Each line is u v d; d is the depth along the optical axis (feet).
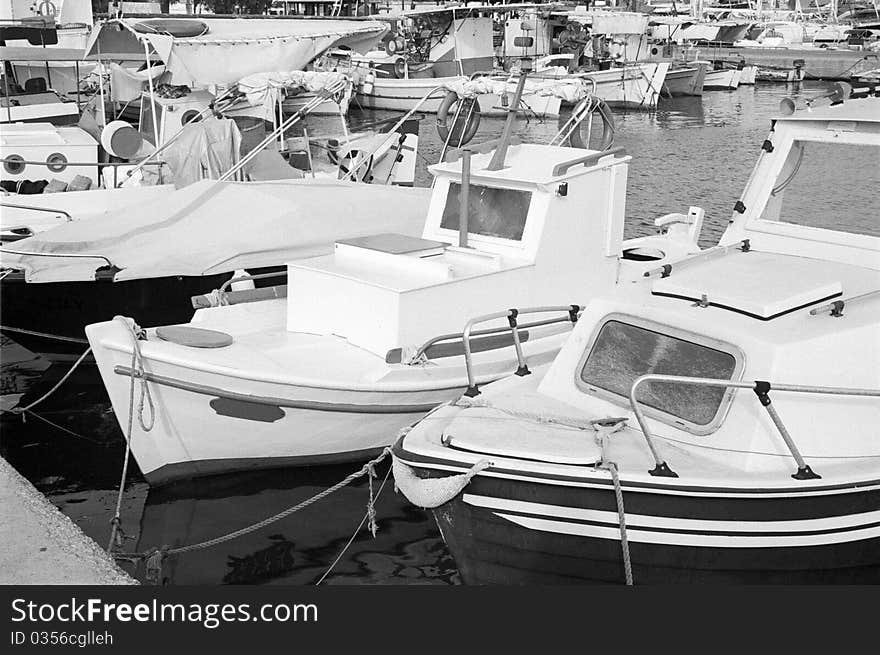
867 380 17.65
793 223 23.39
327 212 33.53
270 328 25.89
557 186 25.35
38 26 64.18
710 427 17.30
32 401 30.48
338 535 22.20
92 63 66.69
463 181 25.88
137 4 102.47
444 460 17.08
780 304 18.22
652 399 18.22
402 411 23.63
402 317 23.27
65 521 17.63
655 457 16.49
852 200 22.68
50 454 26.71
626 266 29.19
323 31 45.24
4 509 17.62
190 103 46.11
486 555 17.63
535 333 25.76
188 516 23.12
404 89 117.08
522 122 88.12
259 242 32.12
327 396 22.82
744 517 16.30
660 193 66.80
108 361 23.07
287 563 21.03
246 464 24.06
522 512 16.85
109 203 37.96
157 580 20.24
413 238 26.89
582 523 16.66
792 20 205.57
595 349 19.43
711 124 105.09
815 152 23.32
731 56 159.63
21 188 43.68
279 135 42.32
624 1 169.68
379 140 45.47
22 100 59.00
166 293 31.99
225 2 163.73
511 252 25.77
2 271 31.37
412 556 21.35
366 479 24.57
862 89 29.63
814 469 16.72
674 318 18.52
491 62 125.39
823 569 16.98
